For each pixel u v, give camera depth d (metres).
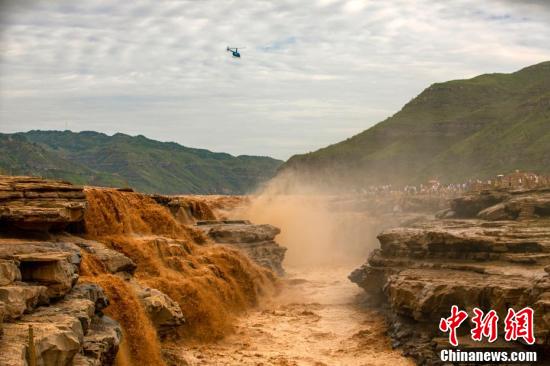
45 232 39.12
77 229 47.31
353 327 51.41
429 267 50.53
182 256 54.66
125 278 41.16
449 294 41.88
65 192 40.75
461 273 46.50
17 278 27.97
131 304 36.22
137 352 35.28
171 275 49.12
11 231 37.56
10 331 23.94
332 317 55.47
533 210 61.25
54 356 23.61
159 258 51.28
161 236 57.28
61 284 29.22
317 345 46.06
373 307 58.19
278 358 42.34
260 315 55.97
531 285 37.56
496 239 47.91
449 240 49.84
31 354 22.20
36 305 27.64
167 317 39.66
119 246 47.84
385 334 48.22
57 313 27.03
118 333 30.56
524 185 75.25
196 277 51.16
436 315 42.62
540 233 48.97
